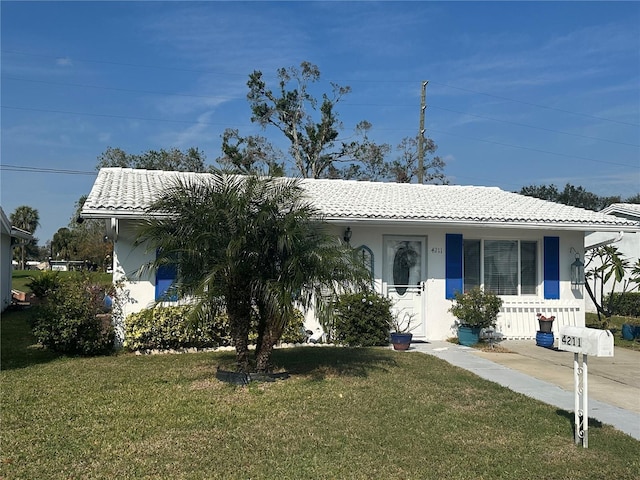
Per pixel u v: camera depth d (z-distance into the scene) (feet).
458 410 23.49
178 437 19.66
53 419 21.50
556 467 17.58
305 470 16.97
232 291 27.35
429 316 43.24
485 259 44.93
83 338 34.63
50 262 174.50
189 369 30.58
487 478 16.74
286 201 27.86
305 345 39.75
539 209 46.91
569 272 45.78
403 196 49.44
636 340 46.44
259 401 24.23
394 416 22.36
